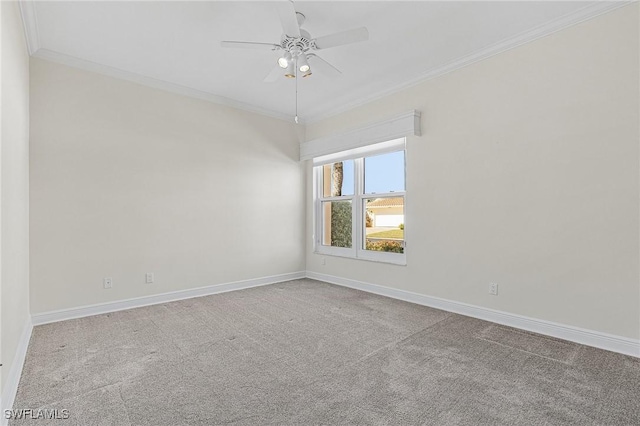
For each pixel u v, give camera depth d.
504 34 2.68
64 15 2.36
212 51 2.93
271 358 2.20
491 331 2.67
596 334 2.33
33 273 2.81
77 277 3.04
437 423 1.52
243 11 2.35
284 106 4.40
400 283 3.70
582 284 2.40
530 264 2.67
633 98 2.19
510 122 2.79
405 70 3.35
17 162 2.15
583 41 2.39
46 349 2.33
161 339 2.53
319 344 2.43
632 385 1.83
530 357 2.18
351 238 4.43
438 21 2.49
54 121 2.93
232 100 4.14
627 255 2.21
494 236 2.89
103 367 2.06
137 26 2.52
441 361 2.14
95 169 3.15
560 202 2.51
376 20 2.47
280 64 2.39
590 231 2.36
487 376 1.94
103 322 2.91
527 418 1.55
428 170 3.41
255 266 4.39
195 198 3.83
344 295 3.88
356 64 3.20
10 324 1.83
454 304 3.19
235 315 3.12
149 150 3.49
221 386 1.85
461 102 3.13
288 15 1.99
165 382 1.89
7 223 1.79
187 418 1.56
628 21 2.20
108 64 3.16
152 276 3.50
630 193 2.20
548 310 2.57
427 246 3.43
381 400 1.70
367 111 4.06
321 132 4.74
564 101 2.48
